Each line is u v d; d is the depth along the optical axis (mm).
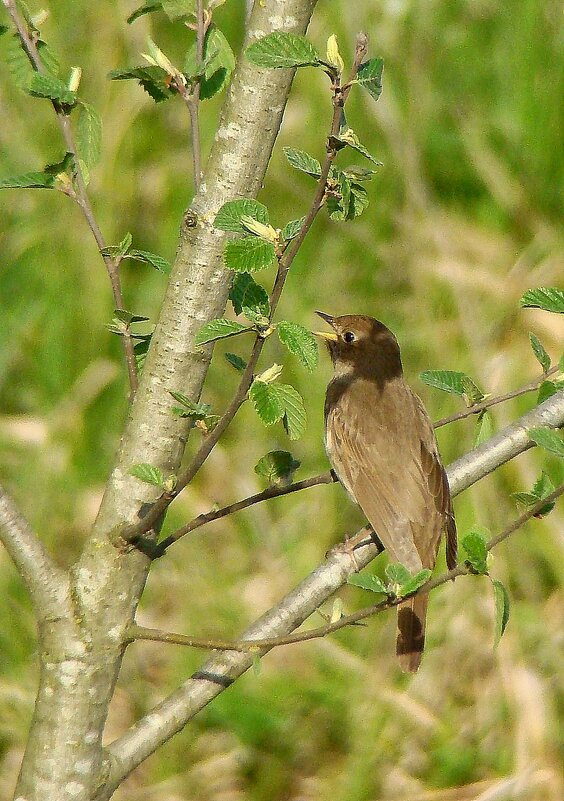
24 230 13633
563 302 6980
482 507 12031
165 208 13758
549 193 13969
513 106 14195
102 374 13008
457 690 11352
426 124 14188
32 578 6531
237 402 5953
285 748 11070
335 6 14281
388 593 6090
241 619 11859
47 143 13953
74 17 14156
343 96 5633
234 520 12562
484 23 14461
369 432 10133
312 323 13227
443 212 14031
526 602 11742
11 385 13180
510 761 10891
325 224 13664
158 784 10914
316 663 11445
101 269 13406
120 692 11484
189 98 6547
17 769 10734
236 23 14086
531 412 8695
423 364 13125
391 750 10984
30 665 11195
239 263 5734
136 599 6633
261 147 6520
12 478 12695
